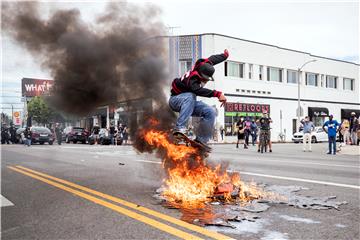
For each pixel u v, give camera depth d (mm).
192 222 4043
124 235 3611
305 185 6484
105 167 9648
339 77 42562
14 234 3695
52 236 3617
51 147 22016
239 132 20094
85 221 4137
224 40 30547
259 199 5211
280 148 20109
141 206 4840
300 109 33406
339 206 4812
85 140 29250
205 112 5520
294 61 37094
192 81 5348
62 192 5910
